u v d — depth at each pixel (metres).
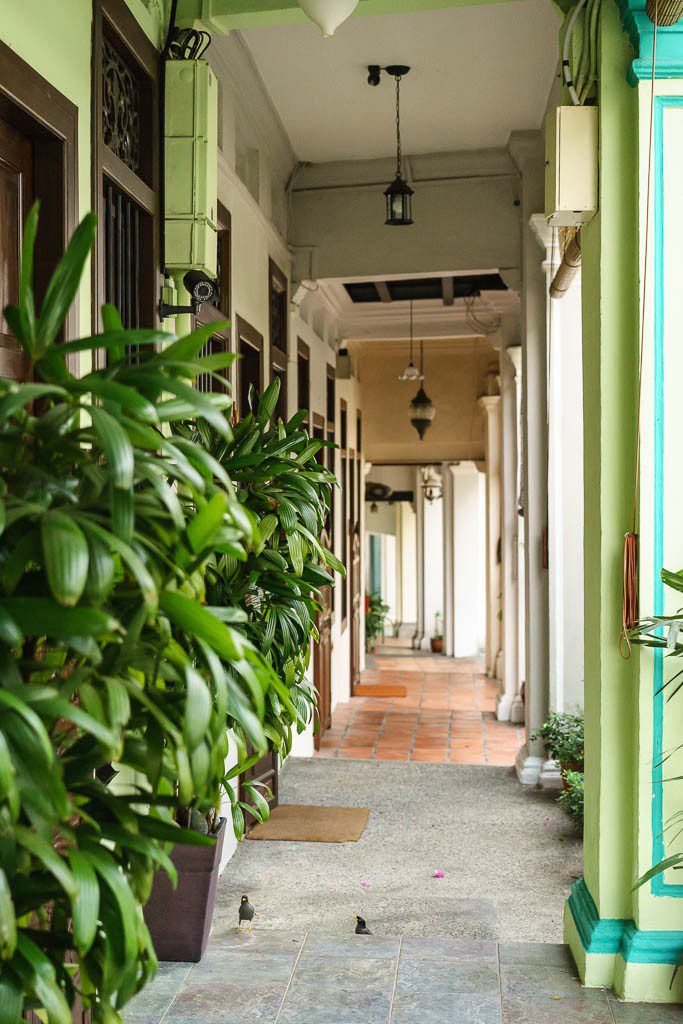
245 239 5.81
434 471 17.44
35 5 2.72
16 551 1.56
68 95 2.96
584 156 3.44
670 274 3.30
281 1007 3.18
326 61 5.68
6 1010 1.50
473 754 8.92
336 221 7.35
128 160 3.73
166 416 1.77
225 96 5.28
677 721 3.29
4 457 1.68
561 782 6.75
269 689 2.86
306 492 3.23
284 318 7.19
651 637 3.21
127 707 1.58
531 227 6.97
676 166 3.29
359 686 13.05
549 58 5.68
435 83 6.01
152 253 3.84
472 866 5.23
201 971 3.48
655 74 3.27
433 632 17.84
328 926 4.36
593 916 3.42
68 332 2.93
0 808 1.43
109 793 1.75
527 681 7.10
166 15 3.98
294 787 6.81
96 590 1.50
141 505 1.74
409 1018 3.09
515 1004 3.20
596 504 3.50
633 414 3.39
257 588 3.22
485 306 10.62
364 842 5.63
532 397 7.06
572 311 7.05
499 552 13.64
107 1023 1.70
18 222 2.83
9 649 1.59
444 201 7.28
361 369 14.53
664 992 3.21
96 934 1.71
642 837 3.28
